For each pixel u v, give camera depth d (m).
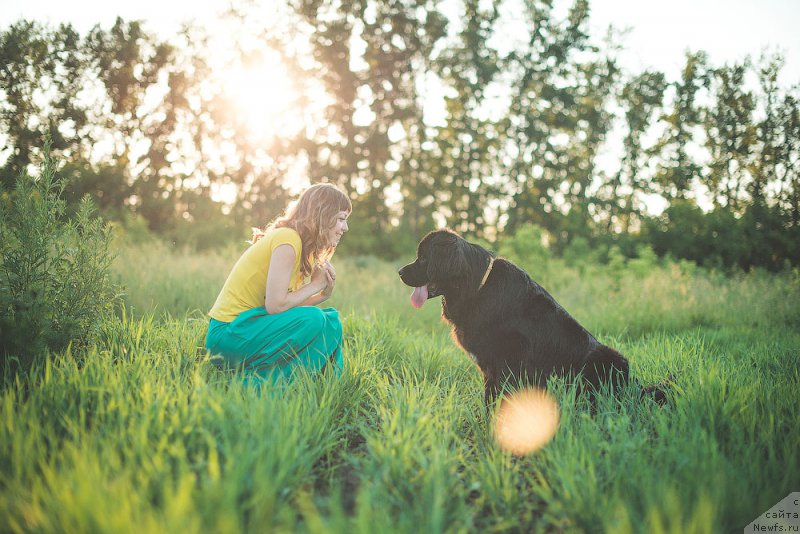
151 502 1.98
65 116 27.31
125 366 3.16
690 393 3.19
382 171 34.03
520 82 34.78
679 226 23.83
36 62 25.12
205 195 27.75
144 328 4.22
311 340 3.53
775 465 2.43
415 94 33.59
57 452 2.21
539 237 13.26
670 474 2.35
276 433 2.33
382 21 32.72
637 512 2.09
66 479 1.96
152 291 7.06
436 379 4.14
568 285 11.93
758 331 7.09
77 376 2.85
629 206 35.72
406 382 3.94
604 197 36.09
